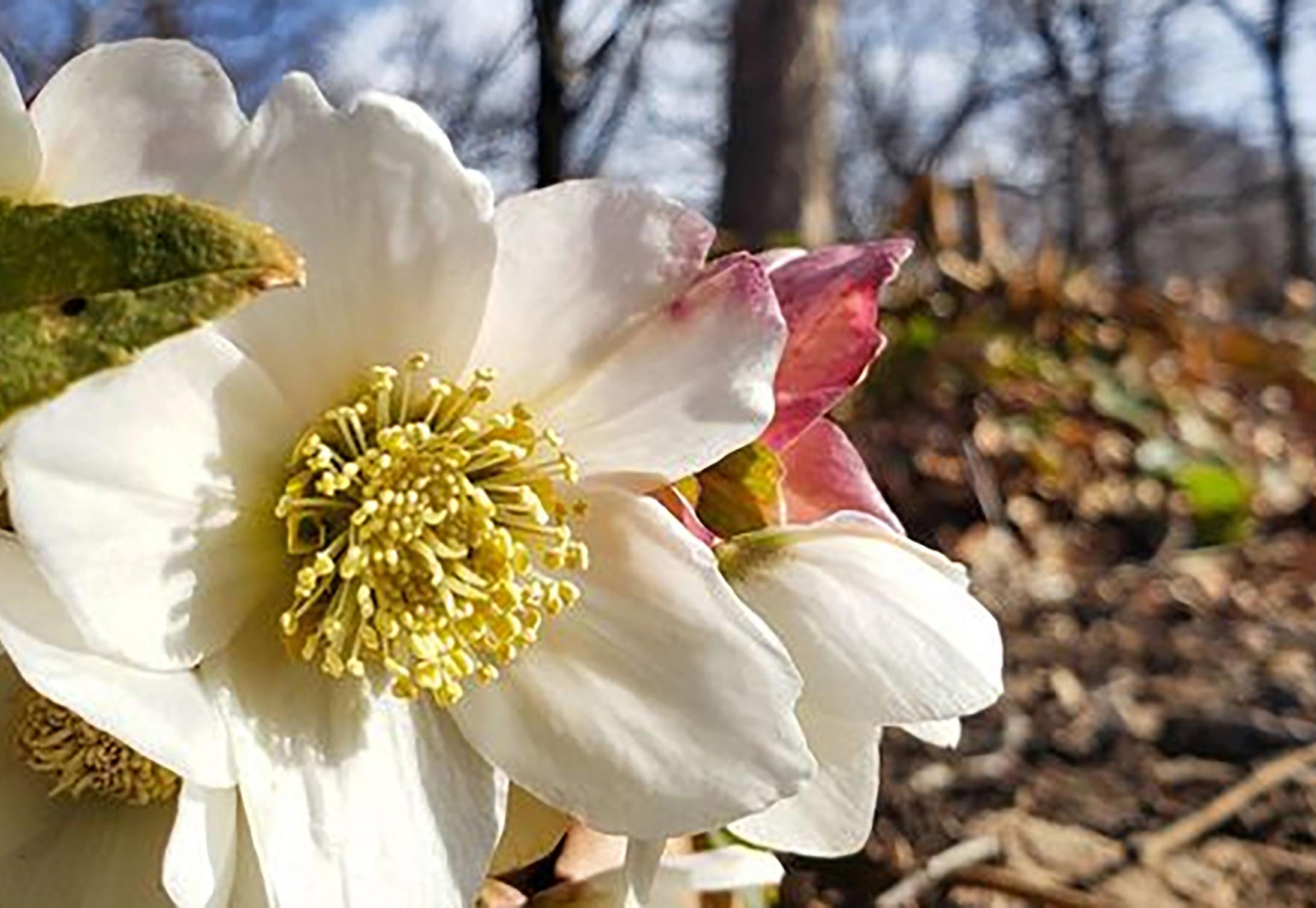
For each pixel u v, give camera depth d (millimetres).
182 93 144
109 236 128
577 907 183
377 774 147
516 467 152
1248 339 1249
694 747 146
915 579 168
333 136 140
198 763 135
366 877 142
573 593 149
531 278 149
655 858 165
